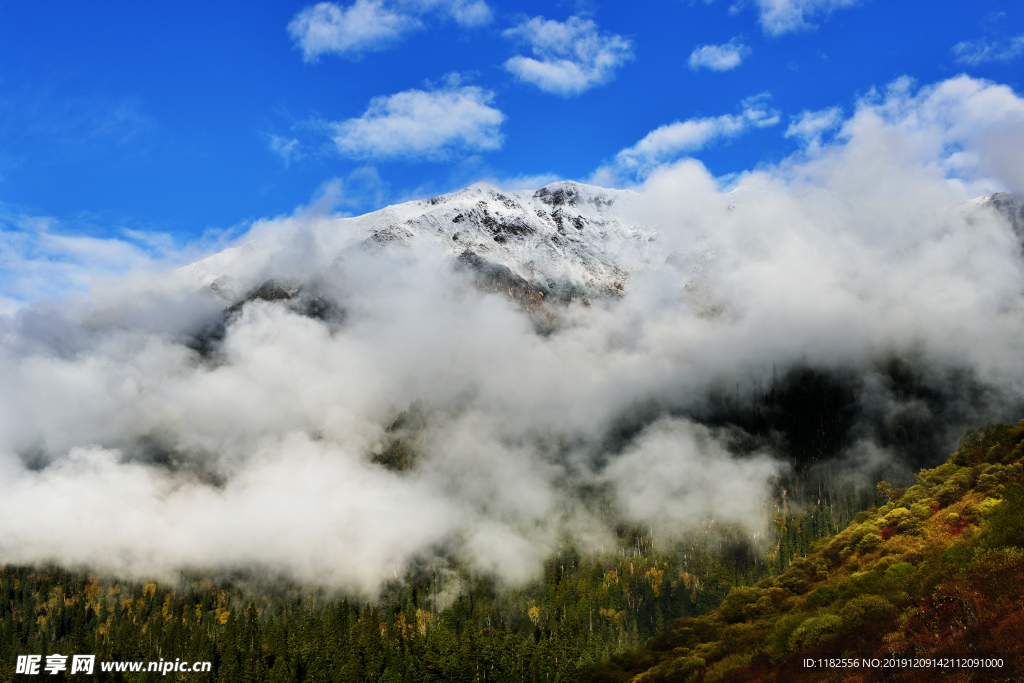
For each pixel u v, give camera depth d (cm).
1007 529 11531
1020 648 8681
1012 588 9781
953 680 8875
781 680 11338
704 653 15112
